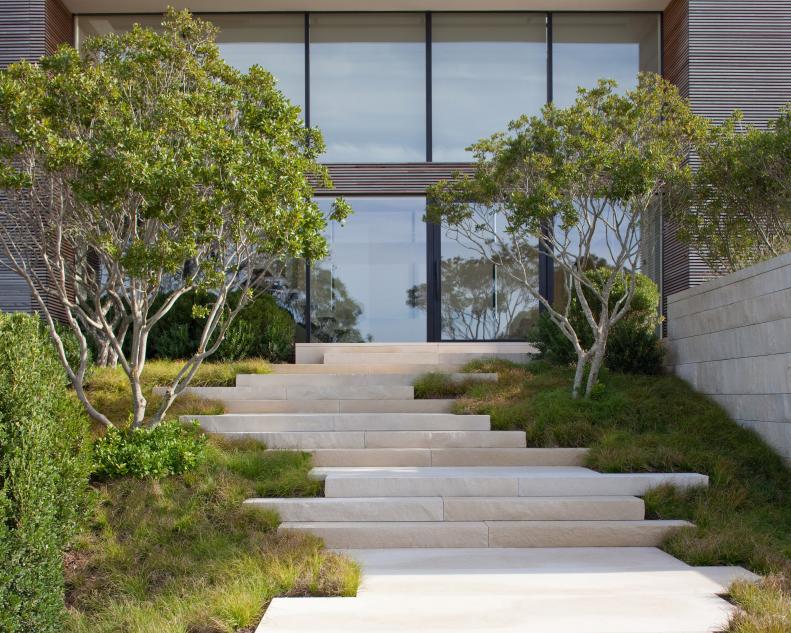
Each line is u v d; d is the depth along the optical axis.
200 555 4.97
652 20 11.53
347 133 11.40
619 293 8.96
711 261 8.48
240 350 9.77
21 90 6.01
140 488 5.73
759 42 10.43
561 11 11.43
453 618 3.91
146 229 6.73
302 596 4.34
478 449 6.87
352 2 11.07
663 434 7.06
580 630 3.73
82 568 4.84
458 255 11.38
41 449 4.07
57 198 6.80
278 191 6.21
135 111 7.05
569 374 8.75
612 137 7.53
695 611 3.98
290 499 5.77
